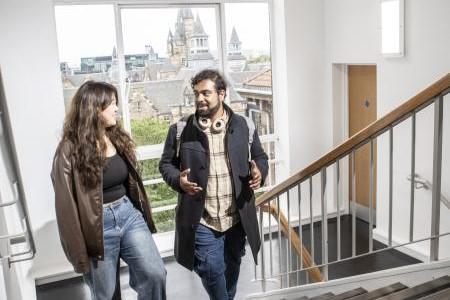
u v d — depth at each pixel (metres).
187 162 2.22
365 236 4.95
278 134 5.49
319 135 5.48
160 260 2.02
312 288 2.56
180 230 2.29
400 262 4.23
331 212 5.55
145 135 4.89
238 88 5.23
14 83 4.07
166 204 5.02
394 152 4.41
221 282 2.36
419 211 4.20
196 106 2.22
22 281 3.25
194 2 4.85
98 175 1.84
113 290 2.00
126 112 4.74
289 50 5.14
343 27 4.96
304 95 5.30
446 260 1.92
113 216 1.96
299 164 5.43
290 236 3.12
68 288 4.24
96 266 1.95
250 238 2.29
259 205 2.99
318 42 5.27
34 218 4.29
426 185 4.00
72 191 1.84
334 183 5.61
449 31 3.70
